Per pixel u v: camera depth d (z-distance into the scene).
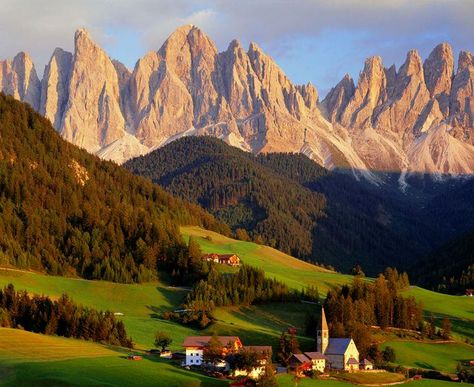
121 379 165.25
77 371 166.25
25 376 160.50
